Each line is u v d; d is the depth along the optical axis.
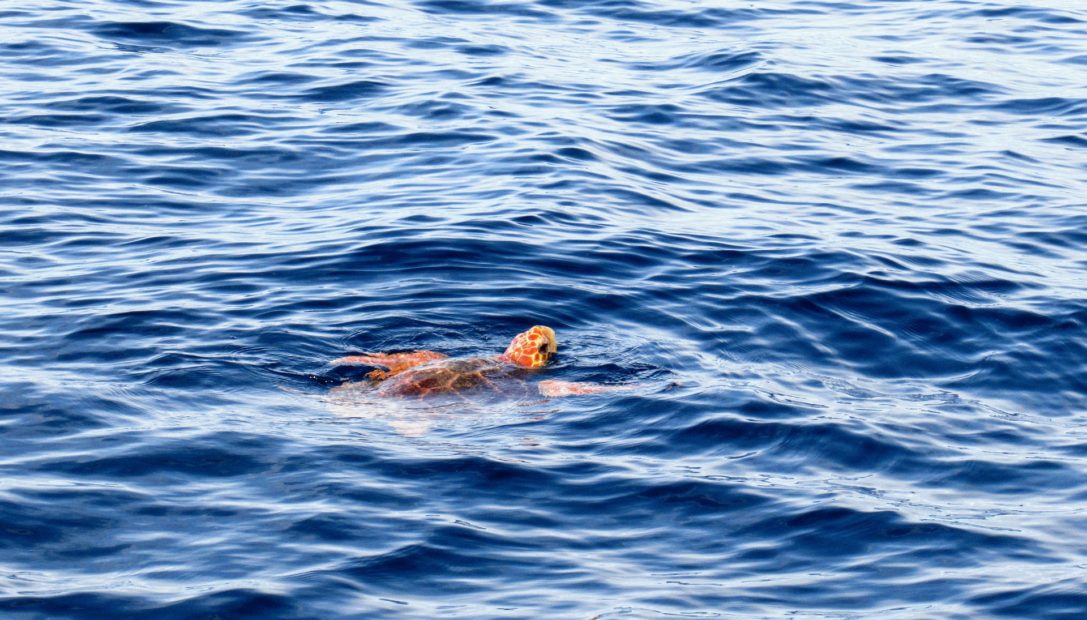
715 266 42.53
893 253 44.06
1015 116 61.06
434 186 49.59
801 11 80.25
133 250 42.66
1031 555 26.12
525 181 50.09
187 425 30.56
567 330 37.50
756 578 25.12
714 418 31.88
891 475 29.69
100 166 50.66
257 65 64.81
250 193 48.81
